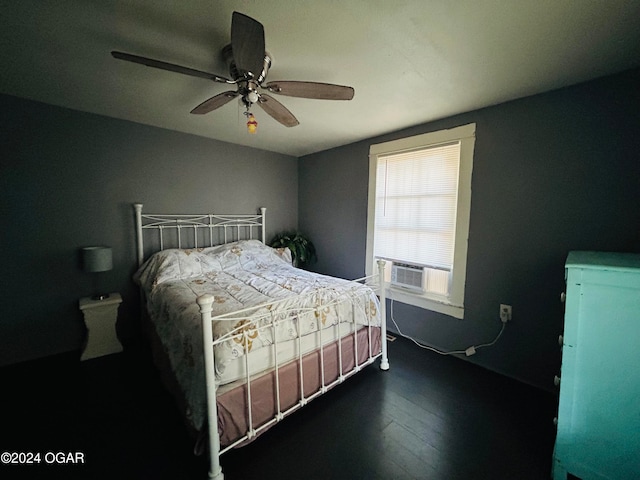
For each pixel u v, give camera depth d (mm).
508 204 2064
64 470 1327
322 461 1393
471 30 1249
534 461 1399
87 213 2479
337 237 3500
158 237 2875
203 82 1819
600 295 1158
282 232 3904
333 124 2576
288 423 1643
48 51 1466
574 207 1784
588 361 1204
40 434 1540
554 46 1357
